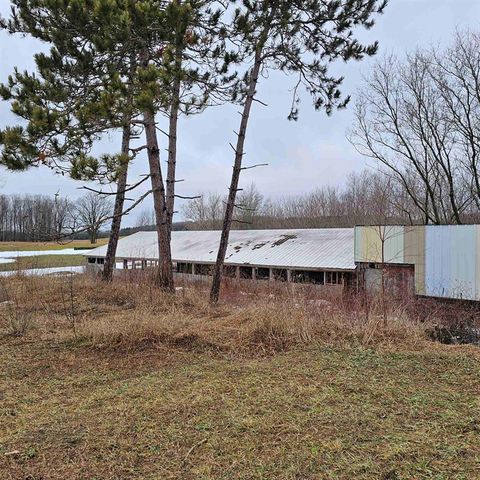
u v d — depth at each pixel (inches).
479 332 304.0
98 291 376.2
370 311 253.1
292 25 406.9
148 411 129.4
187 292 389.7
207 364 178.9
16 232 2393.0
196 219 1959.9
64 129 271.9
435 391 142.4
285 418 122.3
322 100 465.4
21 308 301.0
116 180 291.3
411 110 843.4
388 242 650.8
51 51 306.0
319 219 1518.2
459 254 581.0
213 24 363.6
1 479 93.8
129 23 284.0
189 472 96.0
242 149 424.8
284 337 212.1
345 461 98.7
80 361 186.2
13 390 152.3
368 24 423.8
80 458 102.5
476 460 98.0
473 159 804.6
